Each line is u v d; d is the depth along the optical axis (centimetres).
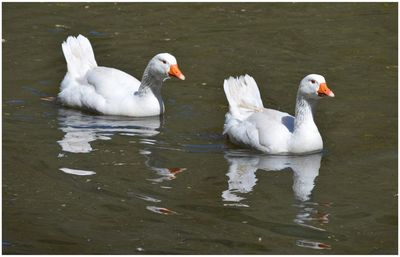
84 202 1285
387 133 1602
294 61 2000
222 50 2067
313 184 1366
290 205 1284
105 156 1479
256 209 1268
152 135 1600
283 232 1191
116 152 1502
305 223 1221
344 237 1178
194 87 1858
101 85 1742
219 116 1708
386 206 1280
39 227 1205
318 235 1185
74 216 1240
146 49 2066
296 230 1199
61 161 1448
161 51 2052
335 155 1503
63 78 1888
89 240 1168
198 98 1802
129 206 1272
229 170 1425
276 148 1511
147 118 1705
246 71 1934
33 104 1747
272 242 1160
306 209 1268
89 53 1852
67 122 1662
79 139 1566
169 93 1828
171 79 1900
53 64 1964
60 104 1770
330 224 1220
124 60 1994
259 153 1520
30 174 1389
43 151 1494
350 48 2097
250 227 1209
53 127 1630
